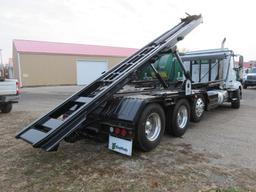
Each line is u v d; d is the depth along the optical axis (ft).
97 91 14.92
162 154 14.25
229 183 10.66
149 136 14.96
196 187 10.33
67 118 12.22
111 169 12.16
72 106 14.42
